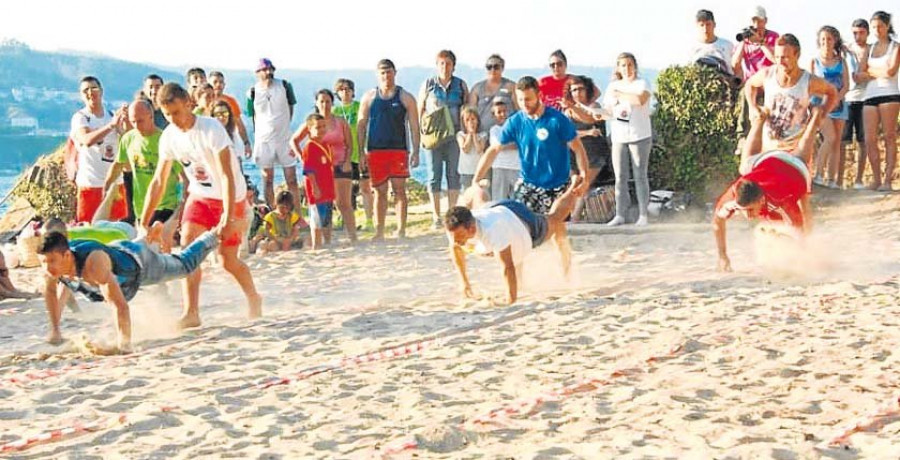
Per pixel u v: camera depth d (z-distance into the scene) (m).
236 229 11.49
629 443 6.66
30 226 18.47
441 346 9.89
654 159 19.78
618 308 11.16
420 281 14.59
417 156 19.27
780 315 10.34
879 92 19.19
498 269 15.02
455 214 11.55
